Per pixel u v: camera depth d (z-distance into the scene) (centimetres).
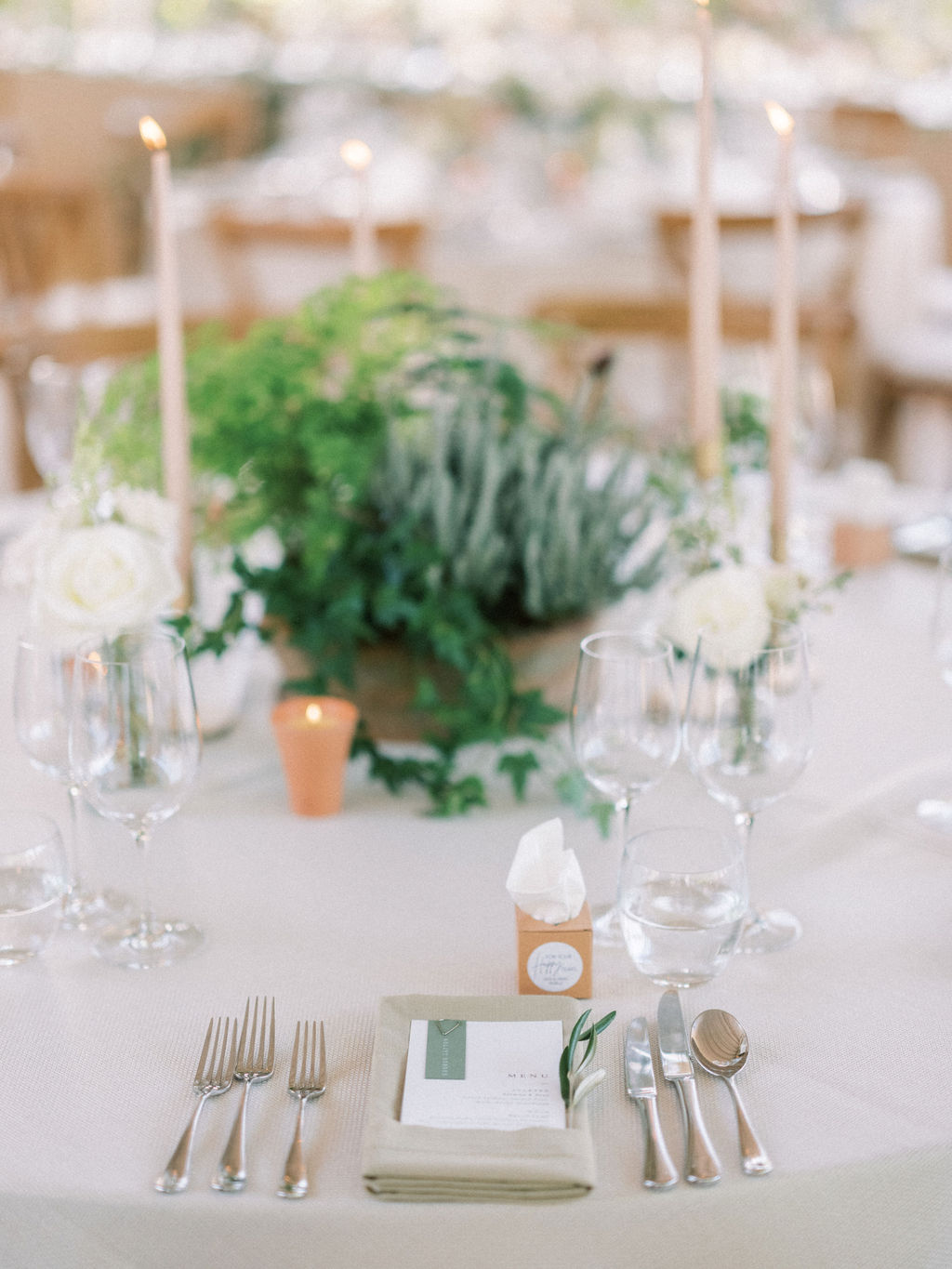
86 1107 88
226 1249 78
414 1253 78
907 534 199
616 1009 97
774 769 106
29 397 198
